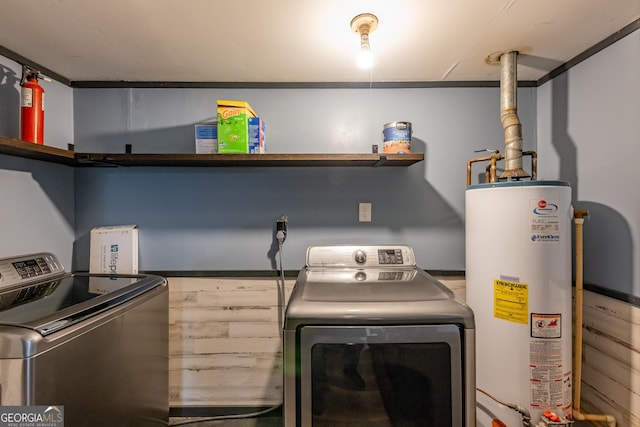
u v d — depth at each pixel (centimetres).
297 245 185
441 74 176
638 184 131
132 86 183
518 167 153
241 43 143
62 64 162
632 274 133
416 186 185
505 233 135
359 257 168
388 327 102
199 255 184
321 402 103
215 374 183
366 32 128
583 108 155
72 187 182
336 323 102
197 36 138
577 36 140
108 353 112
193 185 184
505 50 152
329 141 185
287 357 102
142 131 183
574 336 162
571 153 163
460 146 185
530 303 131
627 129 135
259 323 184
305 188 185
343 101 185
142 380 135
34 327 87
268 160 153
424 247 185
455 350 102
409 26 131
